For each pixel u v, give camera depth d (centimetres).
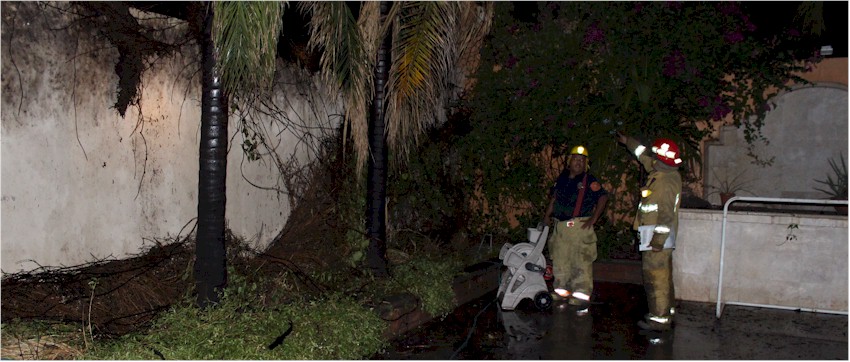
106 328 490
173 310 506
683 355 602
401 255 831
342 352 541
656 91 983
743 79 999
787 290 749
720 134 1047
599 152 977
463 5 671
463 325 691
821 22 927
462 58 1030
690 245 782
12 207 486
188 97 649
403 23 659
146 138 601
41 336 449
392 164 851
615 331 675
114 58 568
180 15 633
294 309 557
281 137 764
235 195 696
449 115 1040
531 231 777
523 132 1027
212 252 530
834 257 732
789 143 1023
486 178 1044
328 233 780
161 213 621
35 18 502
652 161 696
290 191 781
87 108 543
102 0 555
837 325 695
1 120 478
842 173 997
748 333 668
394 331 641
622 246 1009
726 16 974
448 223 1001
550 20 1030
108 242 565
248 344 484
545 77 1020
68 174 529
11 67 484
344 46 588
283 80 759
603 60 1002
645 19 985
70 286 512
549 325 695
